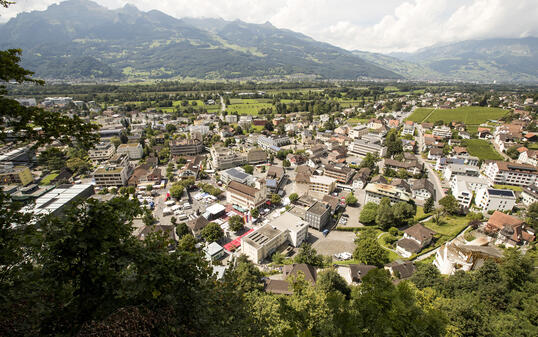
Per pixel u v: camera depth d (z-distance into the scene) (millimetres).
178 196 134000
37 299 18516
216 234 99750
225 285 24922
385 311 27812
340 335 27203
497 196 119812
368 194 131000
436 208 126688
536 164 162000
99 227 20156
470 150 194750
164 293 20531
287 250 99688
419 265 77125
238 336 23031
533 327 41344
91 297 19547
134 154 195250
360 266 78375
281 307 35188
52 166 160625
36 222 20391
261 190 127000
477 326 40594
